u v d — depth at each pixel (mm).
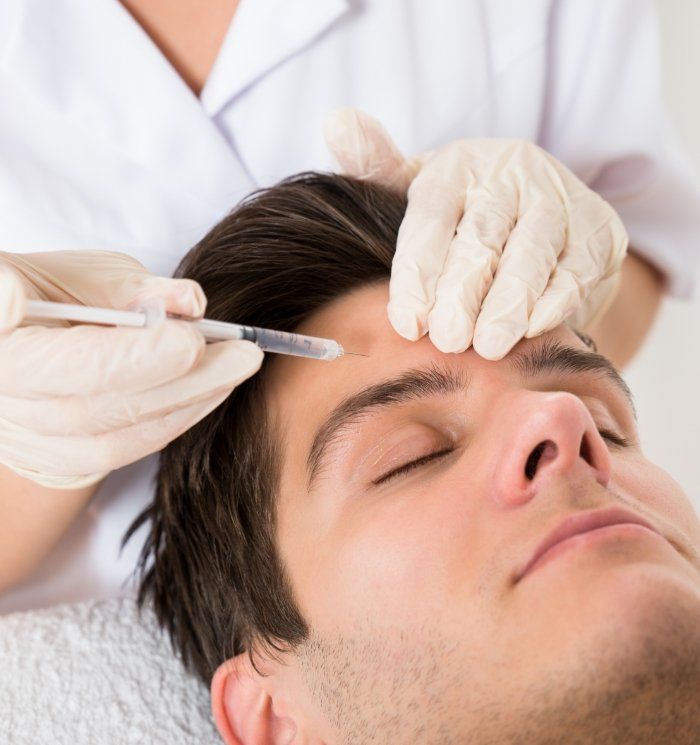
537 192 1223
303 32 1278
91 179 1305
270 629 1062
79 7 1221
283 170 1396
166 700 1247
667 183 1666
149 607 1354
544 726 830
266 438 1060
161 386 891
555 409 892
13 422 930
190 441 1121
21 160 1277
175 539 1204
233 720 1142
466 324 1007
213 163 1311
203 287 1151
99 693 1235
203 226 1355
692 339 2248
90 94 1260
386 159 1268
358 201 1198
